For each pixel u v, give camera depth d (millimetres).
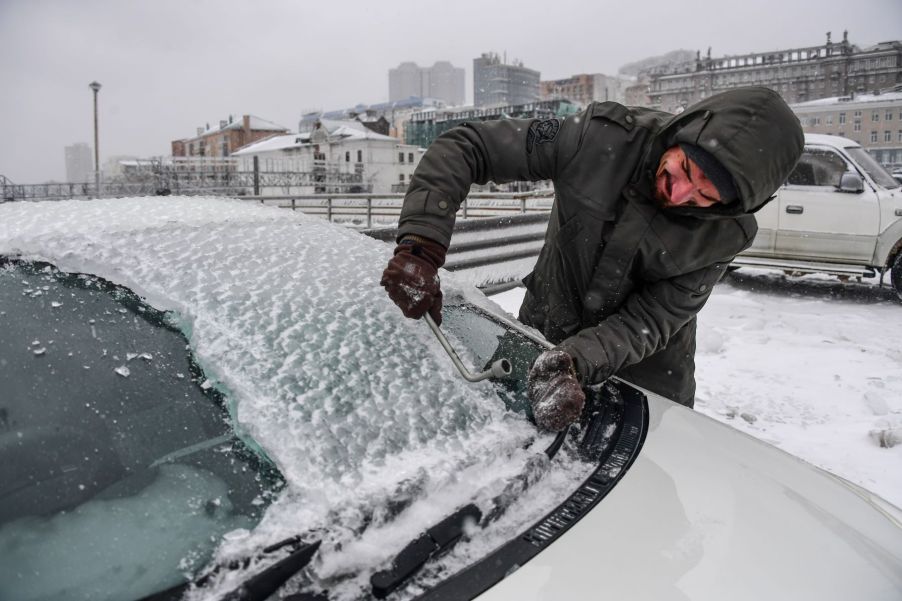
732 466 1534
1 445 1152
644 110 2076
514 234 6660
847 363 4941
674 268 1920
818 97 78312
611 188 1947
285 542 1062
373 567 1064
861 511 1474
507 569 1117
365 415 1368
